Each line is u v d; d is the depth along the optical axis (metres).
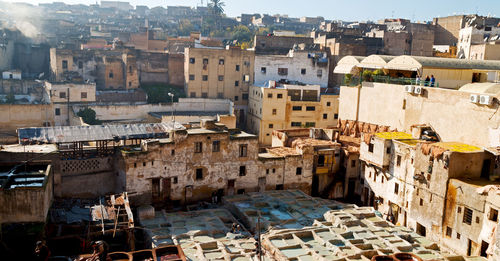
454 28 110.12
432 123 44.12
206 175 45.81
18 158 37.16
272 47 99.12
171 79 93.00
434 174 38.19
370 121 54.56
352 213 42.00
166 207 44.09
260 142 77.69
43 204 30.23
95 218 35.47
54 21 138.88
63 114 74.56
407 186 41.72
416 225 40.56
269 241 35.75
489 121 37.66
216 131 46.34
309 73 89.81
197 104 82.94
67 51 88.75
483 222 33.44
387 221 41.47
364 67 57.12
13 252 29.55
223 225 39.66
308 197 46.84
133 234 34.62
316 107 78.44
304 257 33.66
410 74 53.84
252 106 83.75
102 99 81.69
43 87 83.62
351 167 51.00
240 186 47.75
